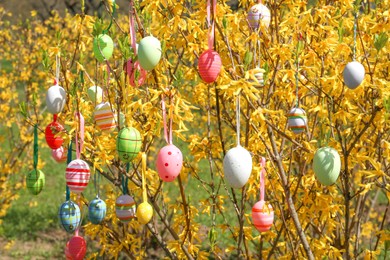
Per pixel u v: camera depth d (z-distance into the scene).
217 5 2.74
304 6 2.96
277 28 2.83
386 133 3.34
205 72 2.33
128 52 2.48
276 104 3.37
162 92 2.60
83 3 2.97
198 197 9.86
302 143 3.17
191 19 2.91
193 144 3.58
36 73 8.44
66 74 3.05
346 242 3.25
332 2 3.23
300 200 3.40
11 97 8.16
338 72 2.85
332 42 2.87
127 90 2.82
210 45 2.35
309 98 3.94
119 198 2.77
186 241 3.46
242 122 4.58
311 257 2.91
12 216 10.21
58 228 9.61
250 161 2.29
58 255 8.39
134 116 3.00
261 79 2.60
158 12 2.88
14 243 8.88
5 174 8.66
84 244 2.77
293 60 2.86
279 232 3.28
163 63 2.86
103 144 3.08
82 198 3.63
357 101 3.02
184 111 2.71
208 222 9.15
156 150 6.91
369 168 3.46
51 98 2.68
